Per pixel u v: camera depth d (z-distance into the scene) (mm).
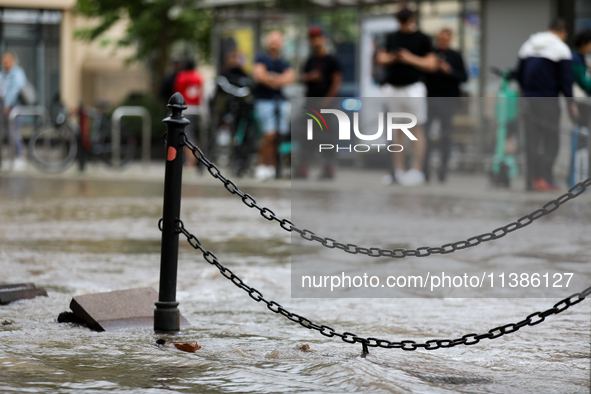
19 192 28328
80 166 38594
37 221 19938
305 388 6273
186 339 8258
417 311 10055
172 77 39281
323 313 9883
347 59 38875
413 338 8547
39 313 9469
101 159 39844
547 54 26047
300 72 39938
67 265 13336
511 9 34312
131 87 75188
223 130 35844
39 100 68312
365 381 6465
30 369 6680
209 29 57688
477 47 35250
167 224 8617
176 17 55844
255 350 7785
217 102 35844
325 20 39219
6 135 39469
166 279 8641
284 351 7711
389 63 28031
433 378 6746
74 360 7121
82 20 69562
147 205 24172
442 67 28891
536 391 6426
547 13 33438
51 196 26969
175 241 8633
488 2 34781
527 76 26438
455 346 8125
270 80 32562
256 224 19766
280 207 23781
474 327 9117
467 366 7289
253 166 34500
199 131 39062
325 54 31453
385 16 37531
